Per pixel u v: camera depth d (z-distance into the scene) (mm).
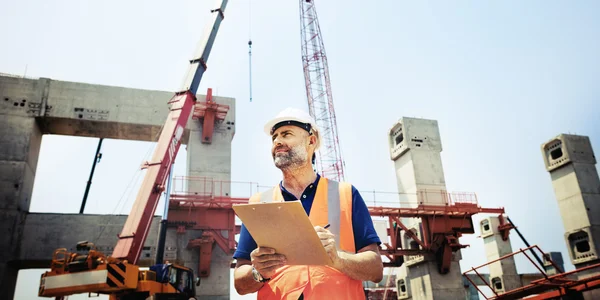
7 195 30734
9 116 33094
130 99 36219
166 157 23594
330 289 2064
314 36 65312
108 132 36406
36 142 34500
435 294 36844
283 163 2490
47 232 30609
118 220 31641
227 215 31672
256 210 1812
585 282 14484
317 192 2416
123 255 19312
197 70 28781
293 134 2555
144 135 37062
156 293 15695
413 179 43625
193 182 34906
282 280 2164
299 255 1985
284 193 2502
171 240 31438
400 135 47062
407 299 49094
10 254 29516
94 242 30734
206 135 36594
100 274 14336
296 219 1796
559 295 15383
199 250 31547
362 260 2105
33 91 34375
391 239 36438
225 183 35656
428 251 36812
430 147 45594
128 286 14953
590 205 39469
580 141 42500
